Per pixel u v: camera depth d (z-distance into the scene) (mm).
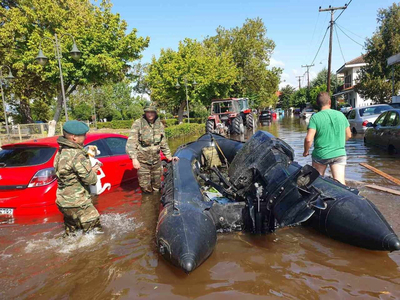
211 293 2301
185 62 24875
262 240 3164
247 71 33719
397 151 7562
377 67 23516
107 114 42719
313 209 2998
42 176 4047
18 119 30484
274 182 3215
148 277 2555
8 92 24484
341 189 3299
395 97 18266
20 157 4285
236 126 16734
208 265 2709
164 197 3518
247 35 34250
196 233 2701
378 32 23906
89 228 3432
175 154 4910
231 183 3764
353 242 2898
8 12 17750
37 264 2826
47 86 23250
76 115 41031
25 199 3998
